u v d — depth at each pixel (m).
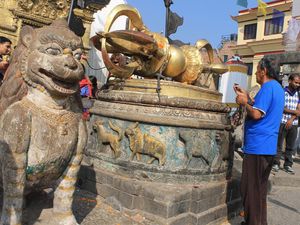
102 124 3.87
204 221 3.39
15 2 8.25
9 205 2.24
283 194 5.19
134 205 3.34
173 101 3.55
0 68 3.93
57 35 2.25
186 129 3.51
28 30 2.38
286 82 7.98
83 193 3.73
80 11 8.41
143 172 3.49
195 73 4.03
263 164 3.35
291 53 8.05
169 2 4.39
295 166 6.72
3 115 2.29
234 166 5.05
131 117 3.54
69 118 2.42
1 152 2.24
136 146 3.53
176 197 3.17
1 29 8.09
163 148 3.47
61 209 2.51
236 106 4.07
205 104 3.70
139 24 3.95
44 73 2.24
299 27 9.44
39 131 2.28
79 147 2.51
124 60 4.18
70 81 2.29
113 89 4.03
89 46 8.97
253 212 3.36
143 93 3.64
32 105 2.29
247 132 3.48
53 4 8.55
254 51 25.02
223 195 3.76
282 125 5.87
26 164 2.26
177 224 3.18
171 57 3.82
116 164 3.66
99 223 2.93
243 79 4.48
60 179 2.52
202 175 3.61
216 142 3.76
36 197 2.78
